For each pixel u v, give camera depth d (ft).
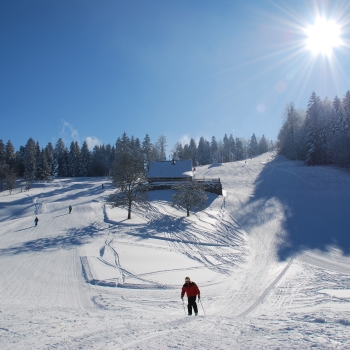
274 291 57.21
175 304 48.75
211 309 45.98
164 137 318.86
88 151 343.87
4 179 265.34
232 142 452.76
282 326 26.55
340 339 20.49
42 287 57.57
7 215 165.99
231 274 71.31
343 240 100.68
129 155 135.03
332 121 239.30
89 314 36.91
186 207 130.82
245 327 26.35
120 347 20.22
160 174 195.00
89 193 215.10
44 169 289.94
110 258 79.41
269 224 119.34
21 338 23.29
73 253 83.41
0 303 43.75
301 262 81.76
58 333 25.12
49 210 168.14
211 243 98.78
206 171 263.29
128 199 126.11
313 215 128.16
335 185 178.19
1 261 76.33
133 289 59.31
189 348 19.11
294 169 224.33
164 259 81.20
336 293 54.03
